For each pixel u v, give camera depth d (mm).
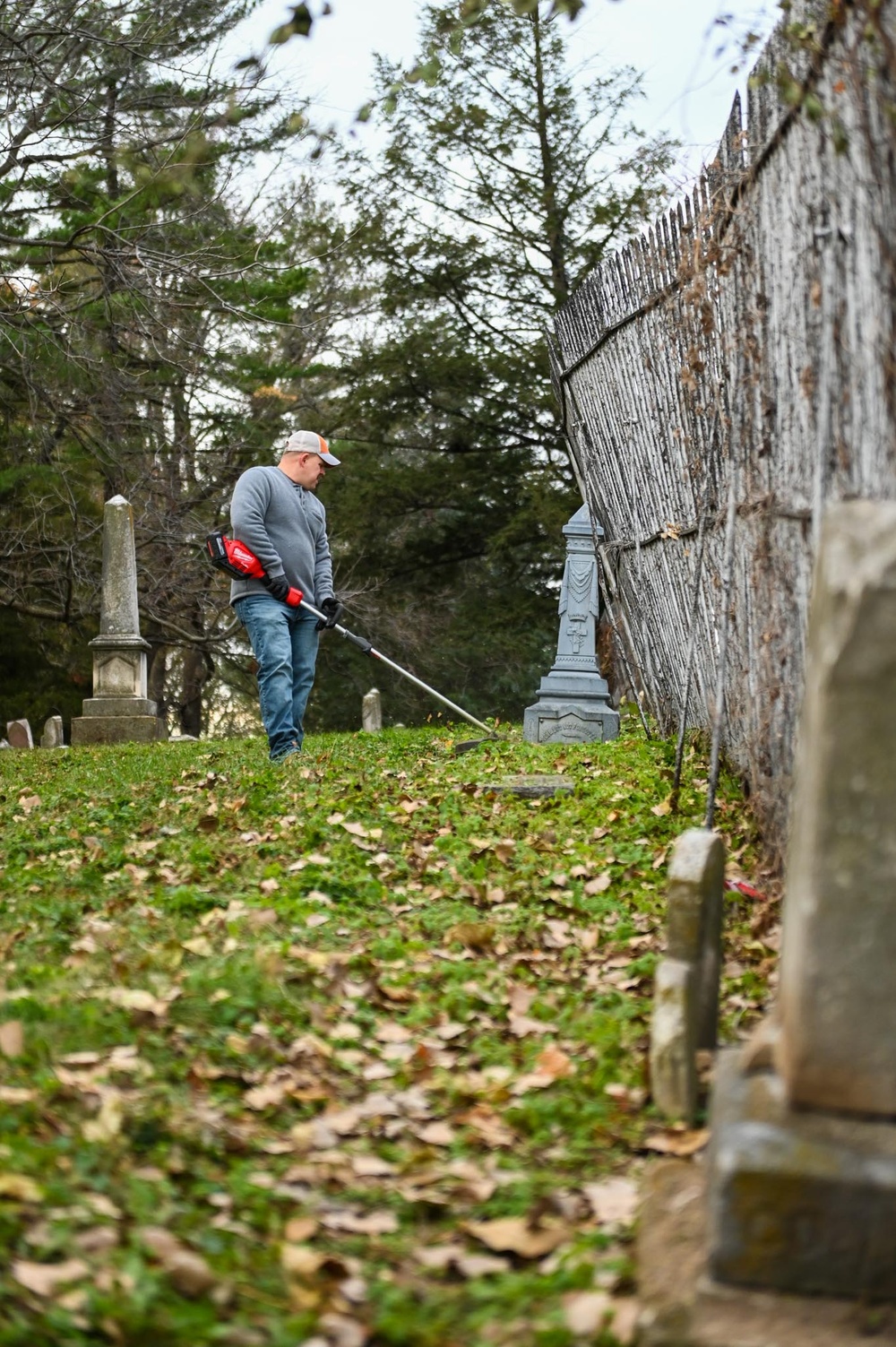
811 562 4398
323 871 5355
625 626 10070
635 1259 2555
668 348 7750
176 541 22234
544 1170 3002
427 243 26625
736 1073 2670
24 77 13555
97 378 17859
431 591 29188
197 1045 3482
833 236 3953
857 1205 2342
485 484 27797
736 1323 2297
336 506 27938
